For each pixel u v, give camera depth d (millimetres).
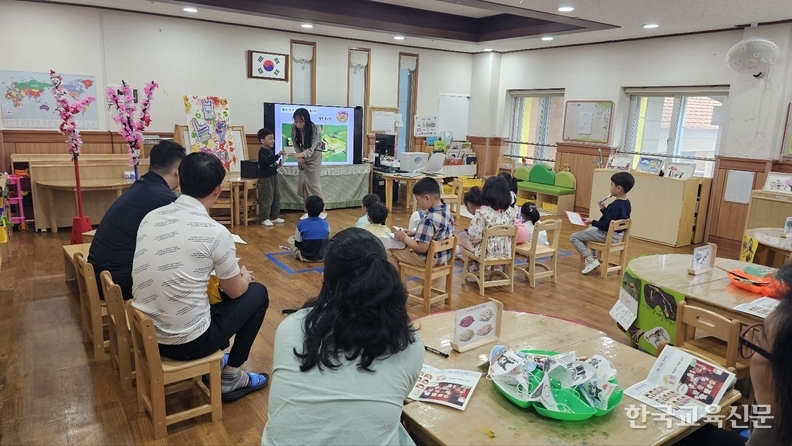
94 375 2652
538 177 8031
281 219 6418
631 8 4863
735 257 5723
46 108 5867
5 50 5602
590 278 4672
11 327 3186
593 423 1403
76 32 5910
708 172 6414
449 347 1826
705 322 2191
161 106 6578
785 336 1005
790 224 3943
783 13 4898
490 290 4258
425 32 6887
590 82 7477
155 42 6414
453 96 8969
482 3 4785
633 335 2943
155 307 2047
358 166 7402
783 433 1031
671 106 6816
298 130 6211
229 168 6660
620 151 7359
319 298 1302
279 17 5891
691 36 6246
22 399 2426
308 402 1180
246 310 2301
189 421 2307
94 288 2688
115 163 5773
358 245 1281
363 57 7934
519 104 8953
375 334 1210
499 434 1340
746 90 5660
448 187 7430
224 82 6957
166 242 2020
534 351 1772
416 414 1418
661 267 3092
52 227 5453
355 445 1154
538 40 7176
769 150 5535
